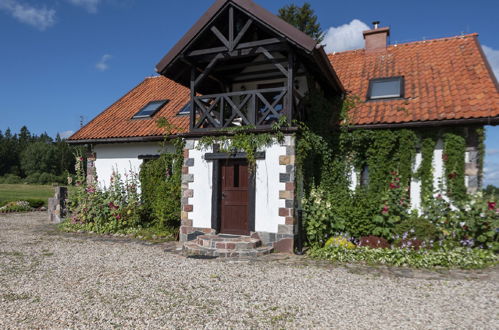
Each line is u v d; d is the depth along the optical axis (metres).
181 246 7.83
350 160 8.89
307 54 7.32
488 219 7.01
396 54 11.23
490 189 7.61
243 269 5.82
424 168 8.04
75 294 4.50
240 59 9.57
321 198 7.94
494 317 3.79
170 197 9.09
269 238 7.47
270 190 7.54
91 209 10.14
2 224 11.80
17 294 4.51
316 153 8.59
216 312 3.90
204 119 8.48
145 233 9.18
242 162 8.13
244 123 8.45
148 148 10.84
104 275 5.40
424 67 9.97
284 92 7.58
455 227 7.27
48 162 67.62
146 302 4.21
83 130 11.82
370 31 11.77
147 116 11.35
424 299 4.37
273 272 5.63
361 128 8.59
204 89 10.34
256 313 3.88
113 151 11.39
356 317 3.77
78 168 11.29
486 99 7.74
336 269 5.87
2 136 89.94
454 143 7.74
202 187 8.34
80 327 3.51
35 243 8.21
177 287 4.80
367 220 7.75
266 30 7.63
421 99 8.62
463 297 4.45
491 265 6.20
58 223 11.87
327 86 9.23
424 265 6.09
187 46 8.07
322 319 3.72
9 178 61.44
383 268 5.98
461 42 10.57
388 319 3.72
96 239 8.81
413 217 7.69
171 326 3.53
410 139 8.14
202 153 8.38
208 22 7.89
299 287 4.82
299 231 7.27
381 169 8.36
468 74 8.90
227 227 8.17
